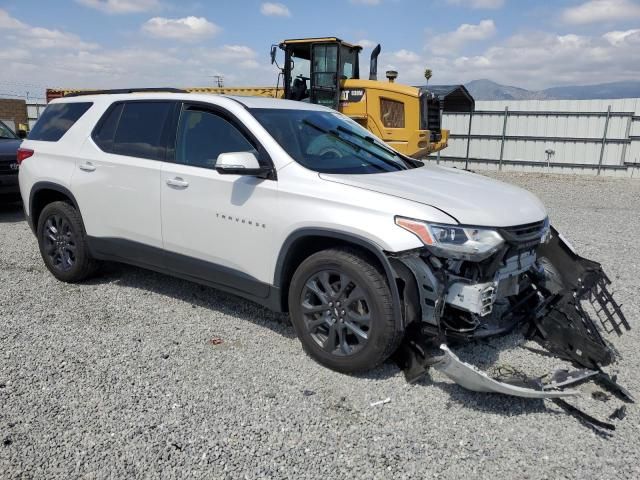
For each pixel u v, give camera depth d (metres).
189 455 2.82
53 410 3.20
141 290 5.27
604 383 3.51
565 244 4.18
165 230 4.50
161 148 4.55
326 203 3.62
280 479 2.67
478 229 3.34
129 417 3.14
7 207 9.87
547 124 19.64
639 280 5.82
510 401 3.38
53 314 4.64
